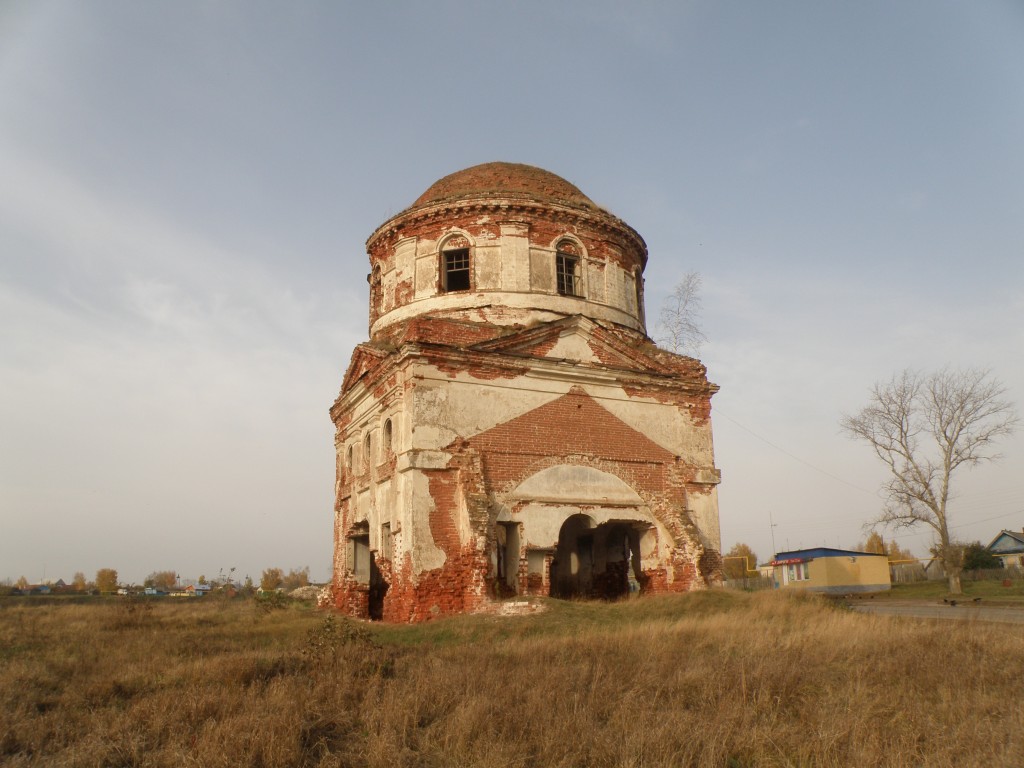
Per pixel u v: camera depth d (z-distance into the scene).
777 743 7.77
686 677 10.51
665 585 22.61
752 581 59.31
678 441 24.20
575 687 10.06
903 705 8.94
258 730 8.02
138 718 8.87
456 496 20.53
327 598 28.00
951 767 6.81
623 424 23.42
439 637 16.11
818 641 13.34
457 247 25.02
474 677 10.38
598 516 22.27
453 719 8.50
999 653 11.72
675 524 23.02
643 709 8.73
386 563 21.95
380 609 26.31
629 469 23.16
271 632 18.91
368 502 23.98
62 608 31.56
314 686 10.38
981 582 49.22
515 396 21.97
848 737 7.79
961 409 46.50
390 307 25.88
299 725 8.29
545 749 7.64
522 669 11.11
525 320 24.03
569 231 25.48
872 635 13.75
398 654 13.09
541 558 21.39
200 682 10.62
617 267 26.34
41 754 7.70
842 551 52.97
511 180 27.05
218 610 29.62
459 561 20.05
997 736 7.48
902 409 47.81
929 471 46.66
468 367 21.48
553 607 18.66
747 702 9.27
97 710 9.39
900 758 6.89
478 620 17.84
